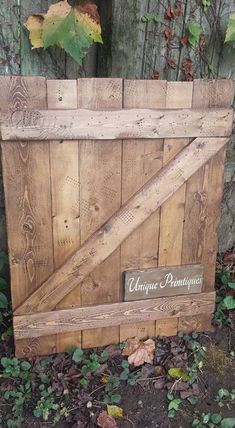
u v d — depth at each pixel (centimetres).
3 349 253
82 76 273
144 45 257
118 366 244
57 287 233
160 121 212
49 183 213
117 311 247
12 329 262
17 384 230
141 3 246
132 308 249
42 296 233
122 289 245
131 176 221
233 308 286
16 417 214
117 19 250
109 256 235
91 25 240
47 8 251
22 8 246
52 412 218
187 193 233
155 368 243
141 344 255
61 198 217
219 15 264
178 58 266
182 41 262
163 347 258
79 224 224
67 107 200
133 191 224
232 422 214
